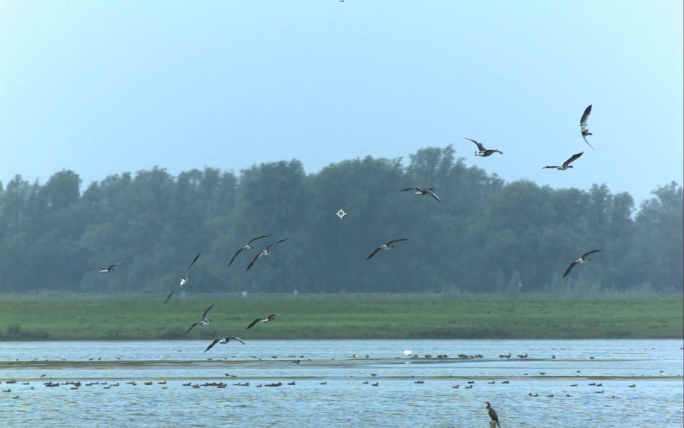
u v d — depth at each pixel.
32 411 42.25
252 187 125.12
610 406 44.41
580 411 43.22
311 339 78.50
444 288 123.25
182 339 77.38
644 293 127.00
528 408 43.81
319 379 52.00
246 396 46.19
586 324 86.81
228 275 123.81
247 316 87.12
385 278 128.00
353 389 48.50
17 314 85.00
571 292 122.25
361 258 128.75
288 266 122.75
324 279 127.12
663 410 43.59
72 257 130.25
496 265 130.88
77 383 49.06
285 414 41.84
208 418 41.00
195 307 91.94
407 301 105.75
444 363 59.97
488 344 74.94
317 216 126.19
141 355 63.81
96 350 67.19
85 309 89.00
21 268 126.94
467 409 43.31
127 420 40.56
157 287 122.88
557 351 68.81
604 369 57.22
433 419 41.09
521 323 86.94
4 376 52.62
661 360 62.50
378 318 88.00
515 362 60.66
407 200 131.12
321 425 39.84
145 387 48.69
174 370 55.62
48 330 78.06
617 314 94.25
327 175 129.75
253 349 69.00
